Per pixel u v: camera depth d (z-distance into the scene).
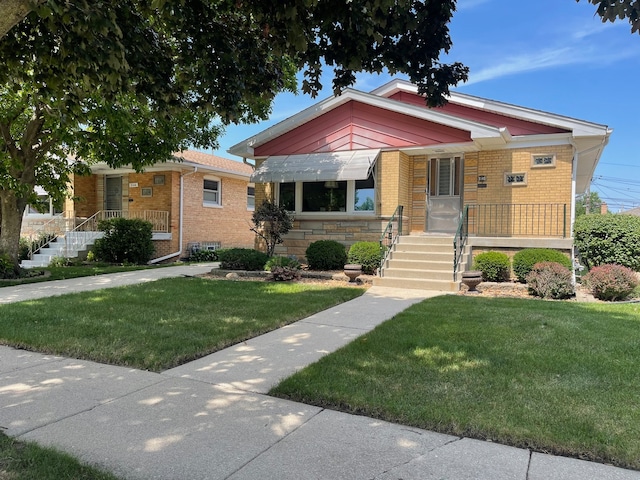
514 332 5.70
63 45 3.77
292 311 7.02
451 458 2.75
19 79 5.43
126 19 4.39
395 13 4.27
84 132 11.02
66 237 15.88
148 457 2.76
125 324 6.05
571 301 8.34
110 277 11.48
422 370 4.27
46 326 5.93
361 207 12.53
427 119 11.59
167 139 11.48
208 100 5.22
